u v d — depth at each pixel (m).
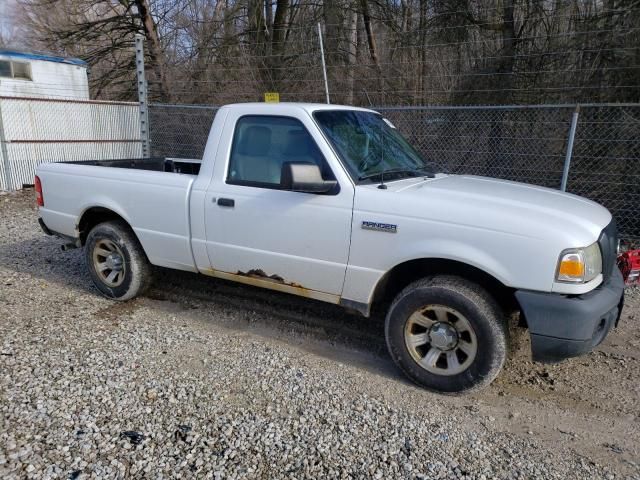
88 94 18.06
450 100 10.34
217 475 2.61
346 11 14.16
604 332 3.30
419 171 4.21
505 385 3.62
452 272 3.52
